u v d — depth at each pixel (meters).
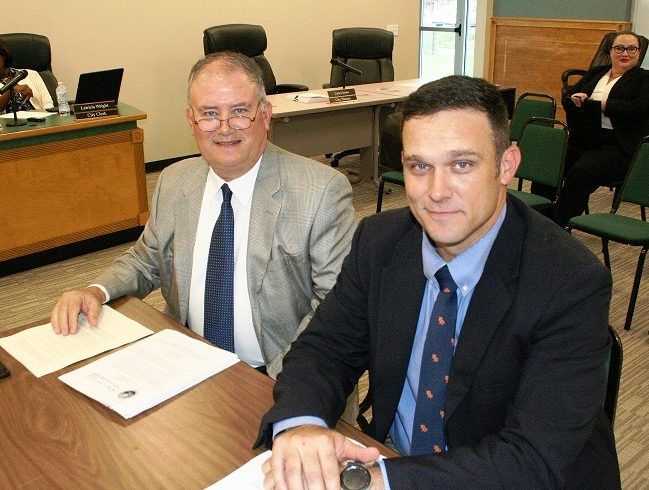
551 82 7.04
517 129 4.42
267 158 1.66
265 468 0.97
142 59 5.47
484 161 0.98
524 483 0.90
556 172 3.49
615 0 6.37
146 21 5.41
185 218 1.68
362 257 1.26
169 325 1.47
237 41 5.28
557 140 3.49
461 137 0.96
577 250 1.05
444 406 1.12
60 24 4.99
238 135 1.56
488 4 7.28
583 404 0.94
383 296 1.21
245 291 1.62
